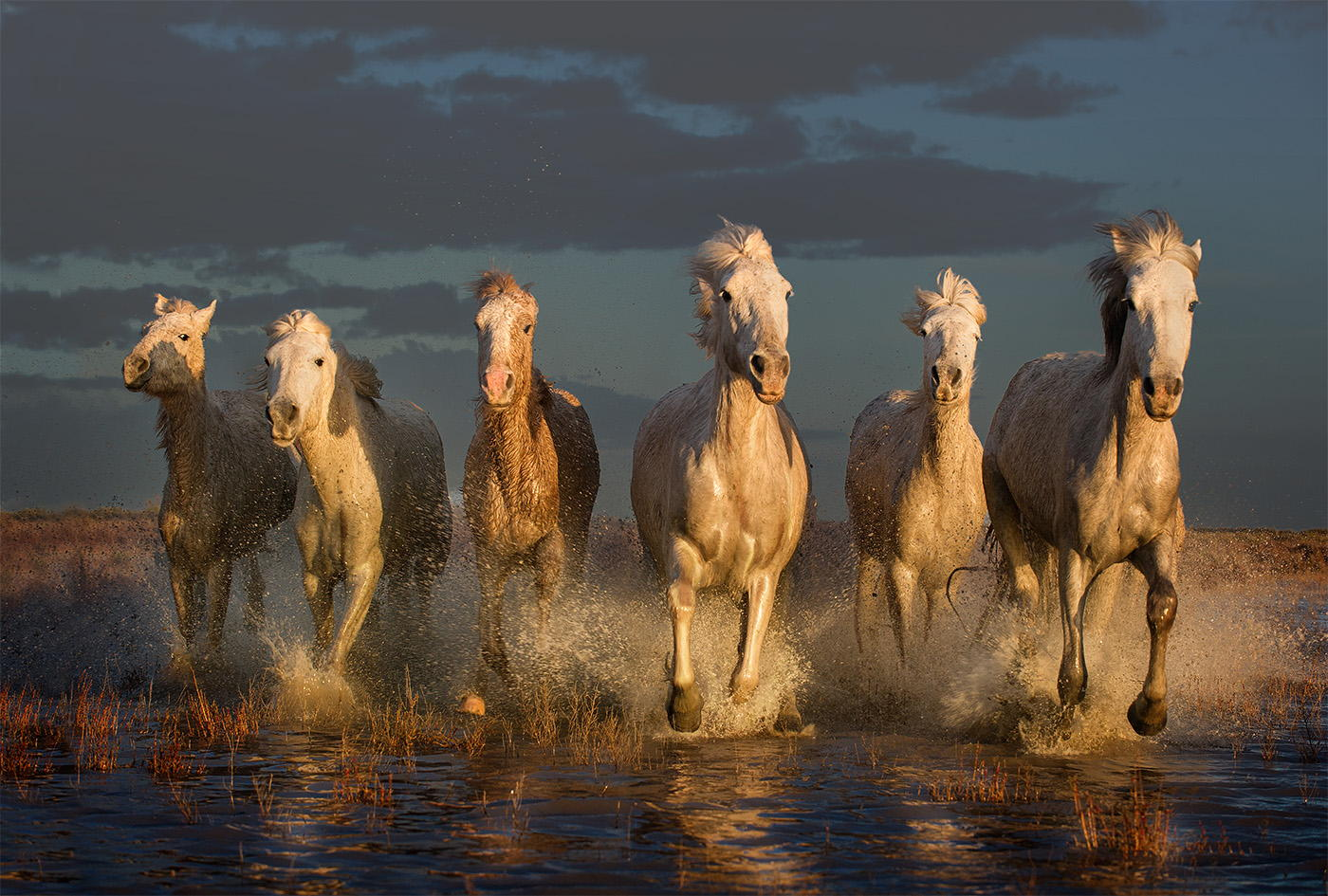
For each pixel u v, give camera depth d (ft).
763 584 40.93
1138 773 35.88
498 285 45.96
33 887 25.08
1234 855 27.63
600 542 66.95
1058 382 43.55
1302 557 126.11
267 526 56.24
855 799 32.40
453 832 29.14
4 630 63.87
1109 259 39.37
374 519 47.83
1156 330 36.17
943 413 46.26
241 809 31.27
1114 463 38.42
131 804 31.68
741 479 39.70
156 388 50.16
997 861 27.04
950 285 48.78
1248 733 42.01
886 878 25.82
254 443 55.36
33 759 37.11
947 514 47.37
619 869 26.35
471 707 45.29
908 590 47.88
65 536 121.19
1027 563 46.42
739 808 31.45
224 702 47.39
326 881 25.57
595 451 54.49
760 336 37.22
